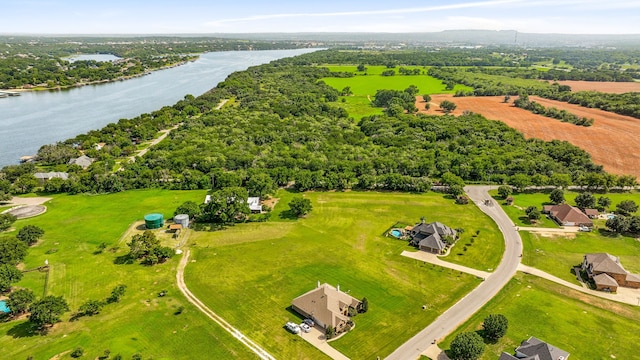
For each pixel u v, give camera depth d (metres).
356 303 97.50
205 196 168.12
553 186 179.38
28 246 126.25
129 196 168.75
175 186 177.12
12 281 102.44
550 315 95.94
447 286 107.75
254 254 123.50
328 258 121.50
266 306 98.88
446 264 118.50
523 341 86.25
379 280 110.31
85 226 140.62
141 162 196.62
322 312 91.56
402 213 153.12
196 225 142.25
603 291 106.06
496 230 139.50
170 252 119.31
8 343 85.31
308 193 172.75
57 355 82.19
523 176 173.62
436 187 178.88
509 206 160.00
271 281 109.38
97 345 85.06
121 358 81.19
